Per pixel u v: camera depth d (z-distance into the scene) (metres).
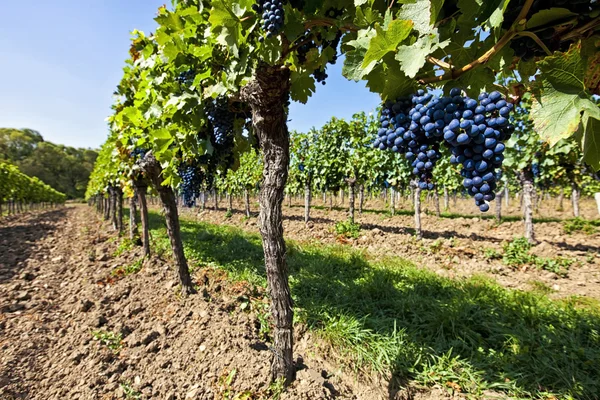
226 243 8.53
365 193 24.31
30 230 14.67
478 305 4.21
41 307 5.03
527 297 4.56
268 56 1.94
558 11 1.04
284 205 23.08
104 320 4.33
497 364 3.13
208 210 22.02
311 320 3.94
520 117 8.13
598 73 1.30
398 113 1.55
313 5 1.84
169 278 5.57
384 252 8.29
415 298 4.42
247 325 3.83
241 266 6.21
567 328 3.71
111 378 3.20
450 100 1.30
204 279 5.41
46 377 3.33
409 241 9.04
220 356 3.24
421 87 1.46
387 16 1.36
